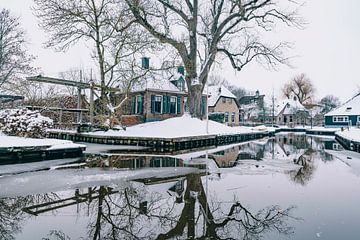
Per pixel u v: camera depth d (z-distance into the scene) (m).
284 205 5.62
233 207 5.47
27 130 12.96
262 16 23.45
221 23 23.25
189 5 23.48
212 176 8.48
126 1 19.05
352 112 45.69
